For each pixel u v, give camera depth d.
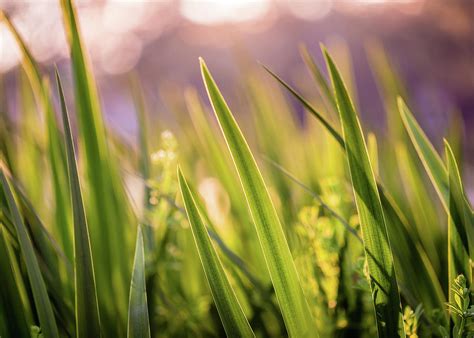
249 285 0.85
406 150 0.91
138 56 11.52
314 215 0.82
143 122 0.95
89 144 0.78
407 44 6.36
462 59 5.69
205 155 1.02
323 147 1.08
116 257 0.79
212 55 8.12
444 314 0.73
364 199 0.67
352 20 7.25
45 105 0.81
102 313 0.77
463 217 0.70
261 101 1.09
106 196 0.79
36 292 0.68
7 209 0.75
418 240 0.79
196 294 0.91
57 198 0.81
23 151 0.92
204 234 0.67
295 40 7.88
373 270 0.67
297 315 0.67
